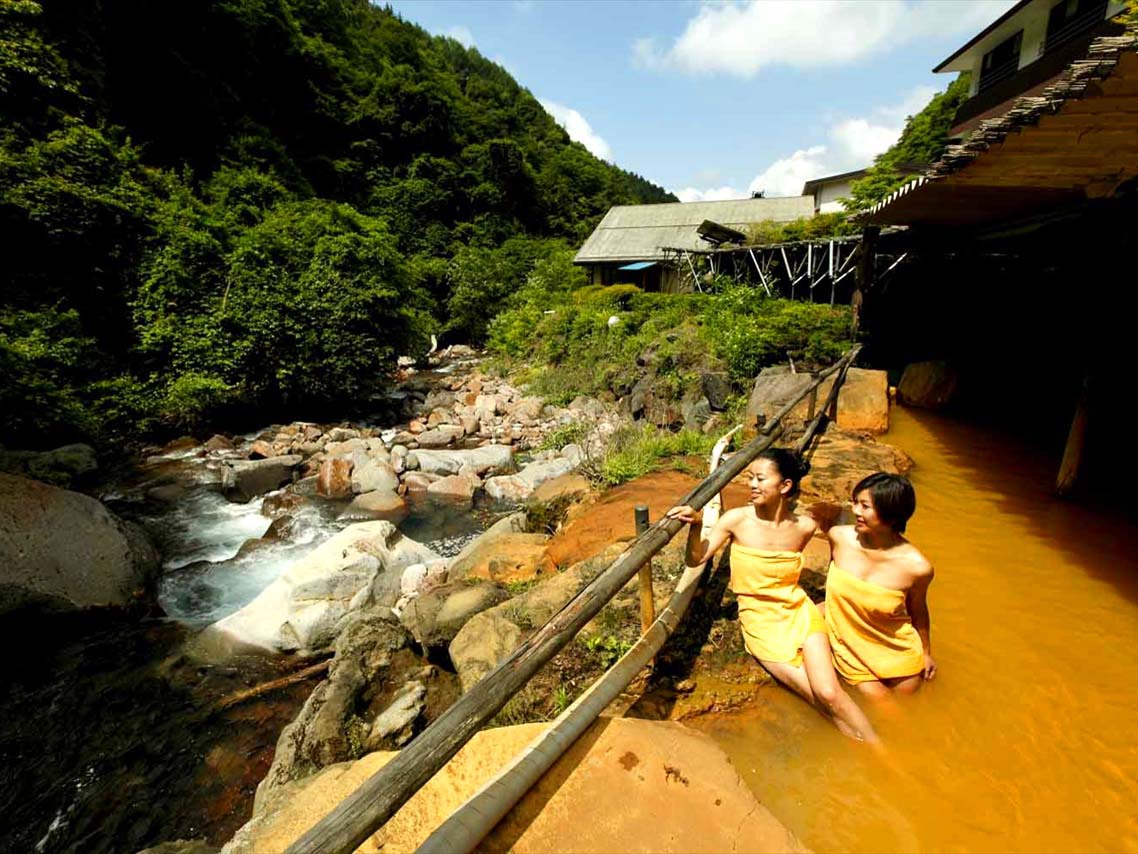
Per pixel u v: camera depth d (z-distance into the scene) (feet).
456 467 32.27
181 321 37.11
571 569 12.26
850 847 6.36
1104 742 7.85
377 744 10.94
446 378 58.85
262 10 90.48
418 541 24.50
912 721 8.15
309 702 11.82
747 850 5.68
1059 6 43.21
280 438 36.22
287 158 77.66
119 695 14.88
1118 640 10.02
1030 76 45.01
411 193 113.50
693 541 9.83
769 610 8.94
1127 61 8.07
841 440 19.60
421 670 12.79
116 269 36.58
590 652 9.74
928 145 72.90
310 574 17.20
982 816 6.77
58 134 37.24
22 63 38.45
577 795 6.13
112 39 57.57
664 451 22.20
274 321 38.50
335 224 47.11
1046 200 18.57
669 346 39.40
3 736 13.56
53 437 30.09
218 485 29.89
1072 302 24.59
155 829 11.32
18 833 11.32
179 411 35.65
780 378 26.99
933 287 38.99
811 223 68.69
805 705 8.44
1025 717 8.27
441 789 6.37
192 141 65.46
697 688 8.80
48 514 17.94
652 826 5.84
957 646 9.84
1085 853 6.33
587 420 38.55
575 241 149.07
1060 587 11.73
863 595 8.36
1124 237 14.73
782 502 9.00
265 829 6.28
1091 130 10.44
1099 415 16.06
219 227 41.70
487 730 7.22
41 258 34.04
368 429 40.60
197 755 13.00
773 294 55.67
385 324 46.19
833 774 7.32
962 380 27.12
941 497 16.39
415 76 141.18
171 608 19.17
